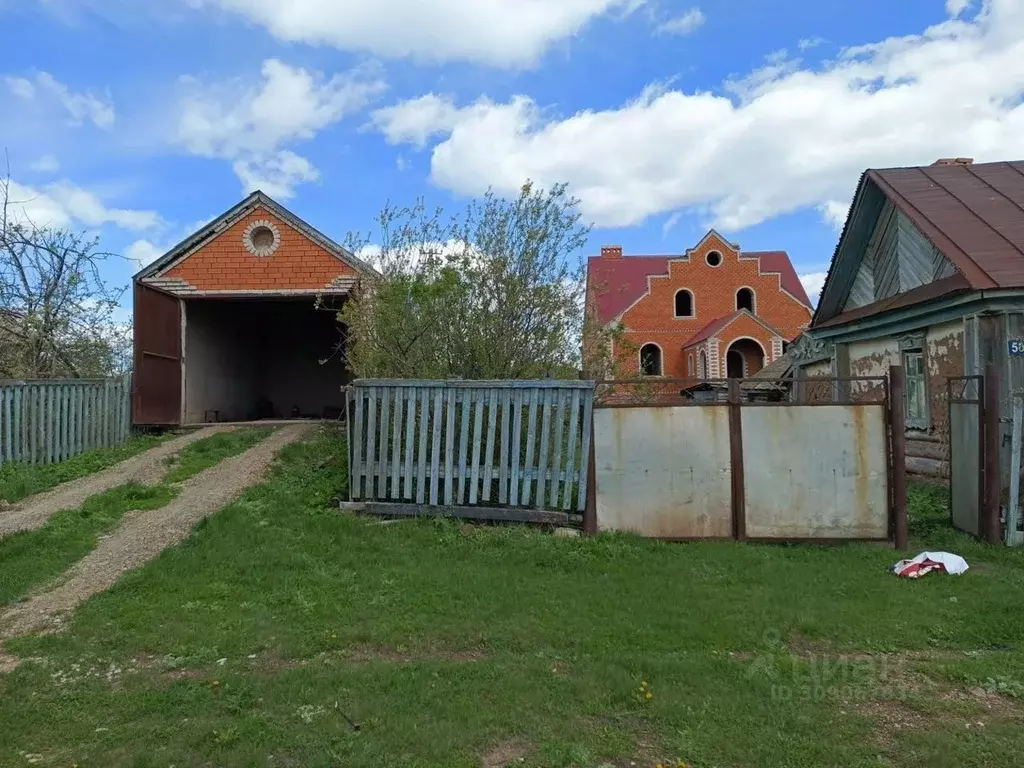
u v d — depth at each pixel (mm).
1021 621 4777
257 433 12414
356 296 10508
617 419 7164
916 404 11055
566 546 6605
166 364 14000
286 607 5086
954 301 9188
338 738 3279
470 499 7441
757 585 5621
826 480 7012
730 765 3100
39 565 6016
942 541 7121
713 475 7082
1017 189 10906
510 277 9461
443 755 3150
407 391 7625
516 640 4473
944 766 3055
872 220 12945
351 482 7730
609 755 3176
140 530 7031
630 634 4551
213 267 14547
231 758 3117
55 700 3725
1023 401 6930
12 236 14977
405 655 4316
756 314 35812
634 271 38781
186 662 4195
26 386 10859
